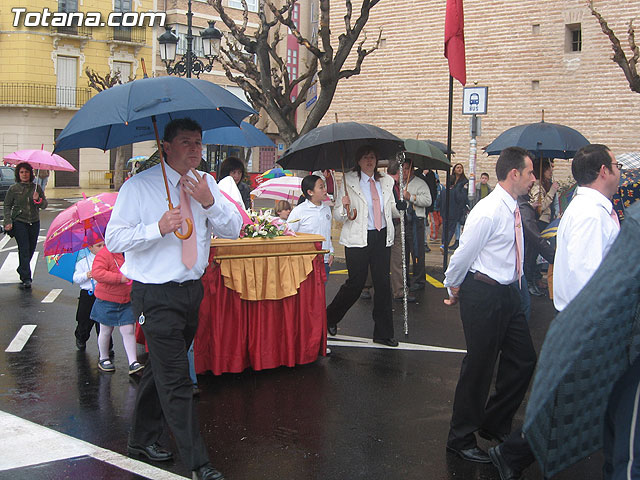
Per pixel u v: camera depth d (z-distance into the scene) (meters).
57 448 4.35
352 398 5.39
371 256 6.85
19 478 3.91
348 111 19.69
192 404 3.85
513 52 17.14
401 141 6.82
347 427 4.78
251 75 12.86
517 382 4.27
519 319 4.22
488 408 4.42
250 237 5.89
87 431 4.68
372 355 6.62
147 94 3.67
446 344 7.09
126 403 5.25
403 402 5.30
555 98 16.69
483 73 17.59
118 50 38.94
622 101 15.83
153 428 4.23
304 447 4.43
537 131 8.53
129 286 5.86
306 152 7.34
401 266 9.28
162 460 4.17
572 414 2.50
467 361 4.19
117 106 3.64
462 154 17.91
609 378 2.48
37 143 37.16
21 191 10.12
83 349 6.76
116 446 4.42
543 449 2.56
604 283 2.35
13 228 10.17
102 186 38.69
